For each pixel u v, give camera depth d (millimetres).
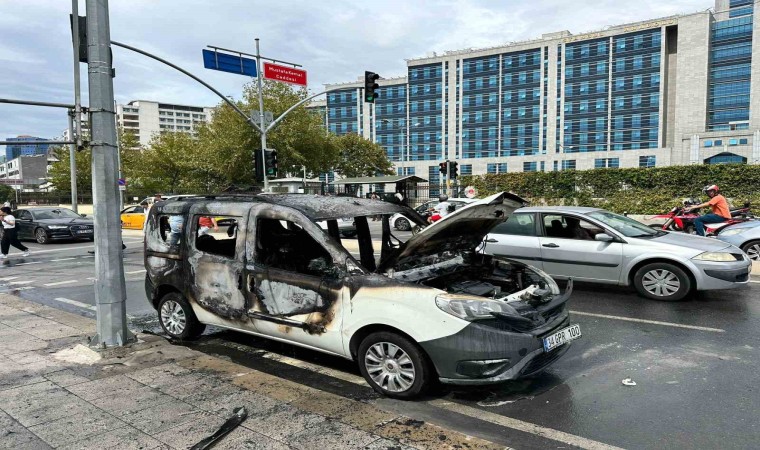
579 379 4340
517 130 83500
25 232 19797
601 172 24672
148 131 156875
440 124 90688
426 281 4395
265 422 3402
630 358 4828
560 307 4312
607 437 3303
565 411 3711
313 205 4586
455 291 4266
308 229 4270
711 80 68375
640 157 73250
